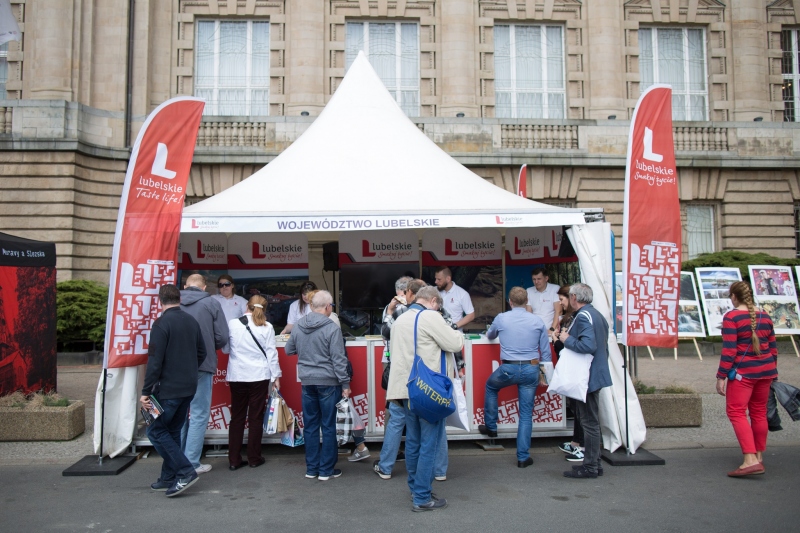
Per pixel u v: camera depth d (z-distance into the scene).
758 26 19.81
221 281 8.88
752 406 6.53
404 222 7.54
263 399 6.84
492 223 7.58
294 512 5.40
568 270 9.10
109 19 17.14
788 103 20.14
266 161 17.53
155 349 5.70
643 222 7.31
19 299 8.73
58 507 5.54
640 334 7.24
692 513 5.34
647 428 8.34
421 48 18.77
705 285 15.23
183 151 7.19
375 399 7.51
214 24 18.50
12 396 8.23
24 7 16.80
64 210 15.97
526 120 18.44
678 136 19.11
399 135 9.42
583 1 19.25
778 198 19.41
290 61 18.38
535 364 6.78
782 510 5.39
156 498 5.79
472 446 7.64
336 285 12.55
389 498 5.75
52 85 16.30
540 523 5.12
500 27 19.28
